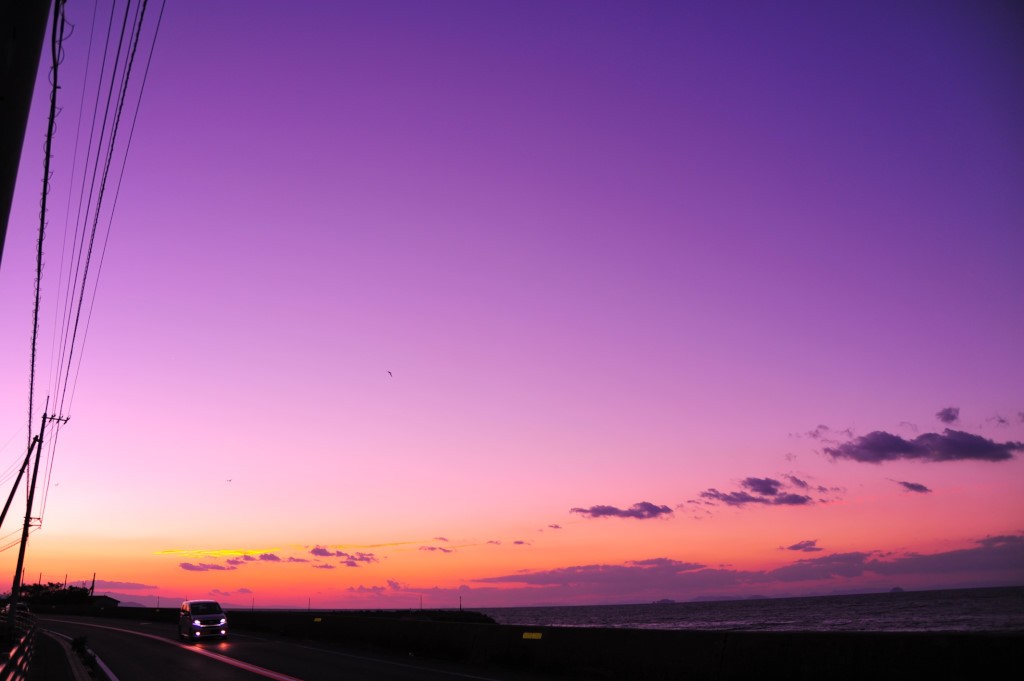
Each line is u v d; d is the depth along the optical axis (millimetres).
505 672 17969
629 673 15781
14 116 4969
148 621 58156
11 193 5285
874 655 11781
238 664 20578
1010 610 105625
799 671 12648
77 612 78062
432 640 22969
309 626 32531
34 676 18516
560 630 18078
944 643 10977
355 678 16734
